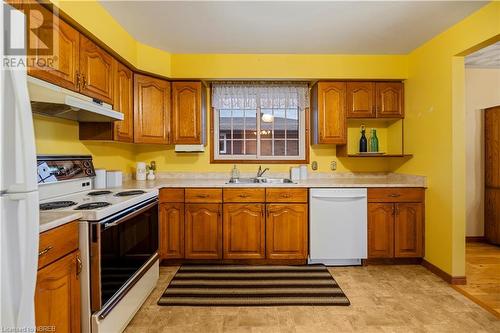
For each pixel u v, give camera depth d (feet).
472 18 7.63
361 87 10.78
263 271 9.35
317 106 10.82
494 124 12.07
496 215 12.01
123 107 8.89
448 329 6.25
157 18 7.82
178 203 9.78
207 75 10.44
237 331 6.22
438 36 8.94
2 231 2.86
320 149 11.94
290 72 10.52
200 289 8.11
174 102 10.61
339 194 9.73
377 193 9.83
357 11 7.48
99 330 5.14
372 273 9.30
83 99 6.42
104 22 7.33
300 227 9.80
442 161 8.85
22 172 3.00
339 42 9.50
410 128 10.51
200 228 9.78
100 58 7.55
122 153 10.80
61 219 4.53
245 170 11.87
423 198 9.82
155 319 6.66
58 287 4.46
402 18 7.86
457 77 8.38
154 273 8.07
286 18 7.85
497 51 10.47
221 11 7.45
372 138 11.51
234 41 9.38
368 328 6.30
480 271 9.38
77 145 8.06
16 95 2.96
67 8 5.90
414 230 9.87
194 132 10.64
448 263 8.61
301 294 7.81
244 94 11.45
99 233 5.13
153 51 9.84
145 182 10.55
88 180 7.94
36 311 4.00
